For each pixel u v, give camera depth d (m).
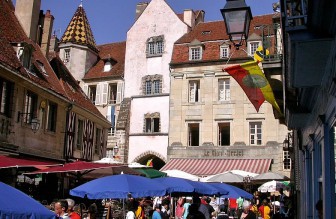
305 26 5.45
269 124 33.28
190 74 36.03
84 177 18.17
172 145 35.47
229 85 34.94
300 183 14.82
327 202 7.59
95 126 29.80
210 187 14.60
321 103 7.84
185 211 15.97
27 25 25.41
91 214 12.73
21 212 4.20
